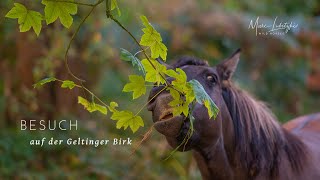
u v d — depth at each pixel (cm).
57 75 1096
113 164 1082
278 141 700
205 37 1558
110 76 1086
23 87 1123
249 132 682
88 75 1109
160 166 1112
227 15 1581
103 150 1080
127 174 1083
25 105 1114
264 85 1642
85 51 1095
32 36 1084
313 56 1775
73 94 1093
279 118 1543
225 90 677
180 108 450
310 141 764
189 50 1486
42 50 1101
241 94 693
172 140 590
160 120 548
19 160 1030
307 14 1833
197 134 606
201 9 1551
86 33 1077
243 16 1611
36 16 407
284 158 699
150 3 1328
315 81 1791
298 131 810
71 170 1052
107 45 1091
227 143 671
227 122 666
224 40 1565
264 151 686
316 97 1797
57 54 1071
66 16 402
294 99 1702
